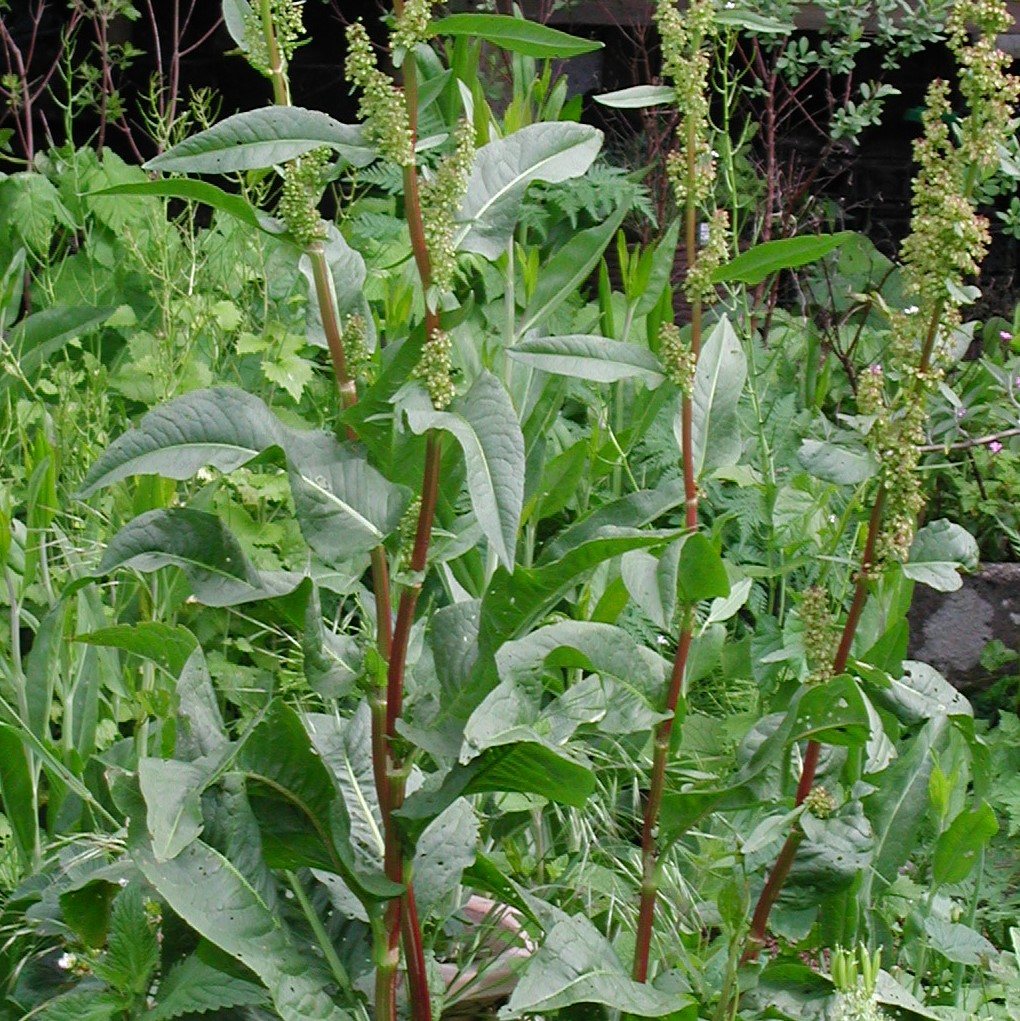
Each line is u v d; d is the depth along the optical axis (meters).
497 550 1.72
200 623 3.70
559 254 3.37
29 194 5.00
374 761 2.08
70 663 3.04
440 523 2.74
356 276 2.25
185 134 5.71
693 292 2.14
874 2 5.78
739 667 3.57
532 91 4.16
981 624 4.41
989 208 6.12
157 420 1.90
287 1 1.92
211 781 1.90
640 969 2.30
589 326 4.79
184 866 1.97
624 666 2.16
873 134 6.59
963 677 4.43
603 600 2.69
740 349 2.34
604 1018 2.27
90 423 3.95
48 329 4.04
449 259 1.89
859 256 5.61
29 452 3.81
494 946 2.71
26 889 2.54
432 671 2.26
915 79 6.51
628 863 3.01
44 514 3.18
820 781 2.41
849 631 2.29
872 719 2.16
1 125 7.00
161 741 2.55
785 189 5.57
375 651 2.02
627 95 2.12
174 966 2.18
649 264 3.85
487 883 2.40
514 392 3.39
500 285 4.53
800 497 3.93
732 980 2.31
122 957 2.14
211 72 7.24
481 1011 2.61
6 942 2.57
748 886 2.54
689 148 2.13
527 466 3.47
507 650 2.04
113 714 3.39
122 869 2.18
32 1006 2.46
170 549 2.00
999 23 2.10
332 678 2.03
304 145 1.85
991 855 3.48
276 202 5.14
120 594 3.58
